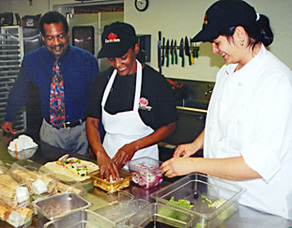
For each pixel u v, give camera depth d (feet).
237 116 4.64
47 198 4.27
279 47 6.64
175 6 7.43
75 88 8.22
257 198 4.67
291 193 4.56
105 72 7.55
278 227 4.01
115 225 3.78
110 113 7.35
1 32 9.11
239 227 4.00
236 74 4.69
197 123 7.36
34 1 8.83
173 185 4.64
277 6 6.51
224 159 4.26
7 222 4.09
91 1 8.02
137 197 4.79
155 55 7.73
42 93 8.76
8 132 9.36
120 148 6.72
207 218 3.84
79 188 4.74
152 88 7.26
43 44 8.43
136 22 7.97
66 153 6.75
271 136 4.07
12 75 9.11
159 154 7.52
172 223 4.00
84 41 8.10
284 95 4.06
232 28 4.14
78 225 4.02
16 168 5.09
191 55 7.49
